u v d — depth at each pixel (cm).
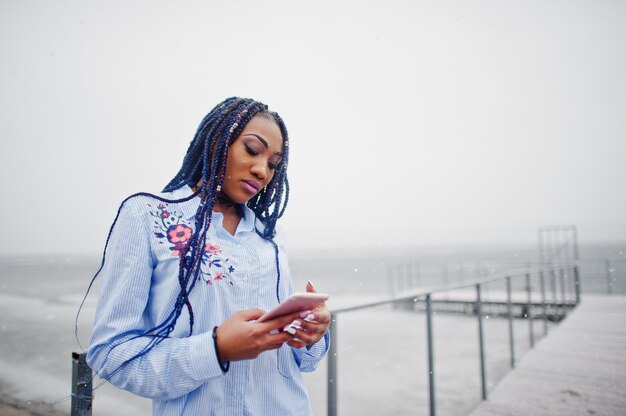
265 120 98
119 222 83
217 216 94
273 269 99
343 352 796
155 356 73
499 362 629
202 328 82
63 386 596
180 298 79
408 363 681
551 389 334
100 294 80
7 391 570
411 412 444
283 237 116
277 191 112
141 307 79
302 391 102
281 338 74
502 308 1090
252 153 93
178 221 87
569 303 861
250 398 88
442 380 556
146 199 87
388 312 1365
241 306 88
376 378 597
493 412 293
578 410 292
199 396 82
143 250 81
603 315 677
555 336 535
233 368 87
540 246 1272
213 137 95
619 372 370
